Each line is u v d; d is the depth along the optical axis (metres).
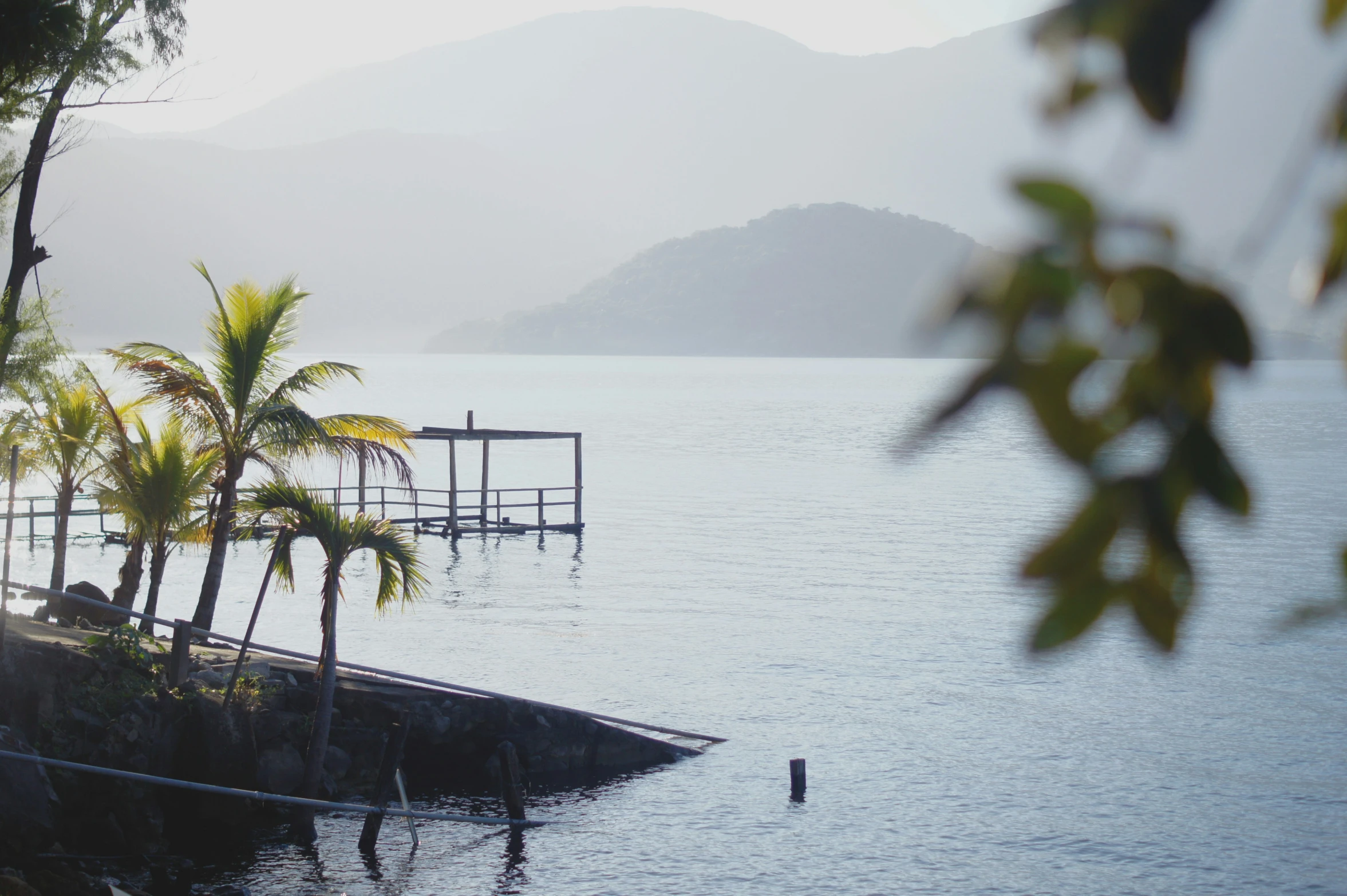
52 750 16.22
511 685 26.91
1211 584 40.16
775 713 25.14
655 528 54.72
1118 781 21.19
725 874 17.16
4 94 20.62
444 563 44.31
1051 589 1.00
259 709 18.38
